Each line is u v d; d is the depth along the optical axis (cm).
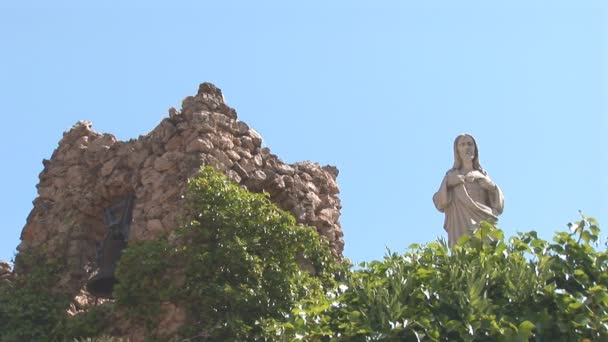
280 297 3012
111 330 3133
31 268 3431
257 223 3106
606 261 2078
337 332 2081
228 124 3388
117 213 3441
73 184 3553
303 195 3488
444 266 2080
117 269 3047
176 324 2973
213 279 2997
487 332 1941
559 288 2055
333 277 3241
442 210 2375
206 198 3095
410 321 1969
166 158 3291
